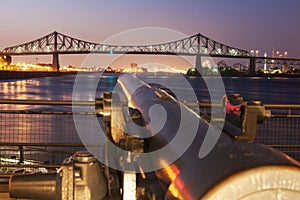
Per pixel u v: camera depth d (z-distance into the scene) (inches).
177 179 46.9
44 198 85.4
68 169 81.5
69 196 81.5
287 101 2847.0
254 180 39.8
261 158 41.5
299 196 40.2
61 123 573.3
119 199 79.9
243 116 73.8
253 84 6584.6
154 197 67.1
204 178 42.0
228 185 39.8
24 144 162.1
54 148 400.5
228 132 63.8
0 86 4416.8
